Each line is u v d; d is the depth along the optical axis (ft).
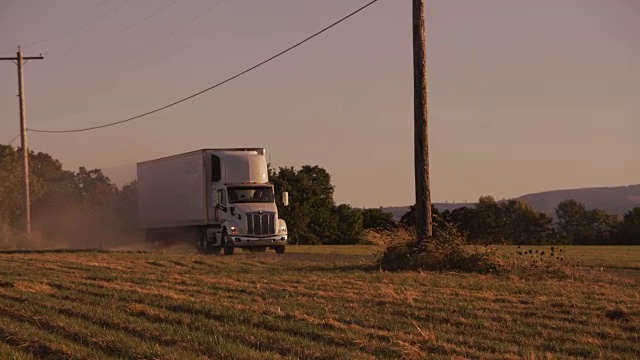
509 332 45.88
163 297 63.16
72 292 69.41
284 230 129.08
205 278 80.43
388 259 90.79
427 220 90.12
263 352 39.50
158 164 152.66
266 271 90.12
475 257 85.87
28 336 45.80
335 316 50.78
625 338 44.55
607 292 65.21
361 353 38.99
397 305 57.00
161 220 151.43
